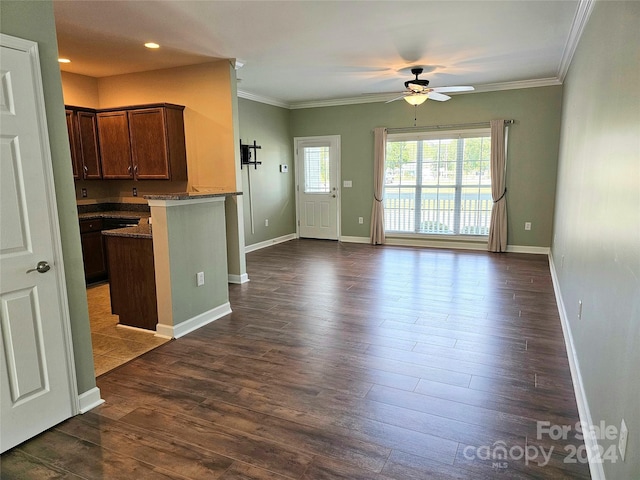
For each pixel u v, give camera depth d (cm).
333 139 789
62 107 229
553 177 641
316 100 772
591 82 289
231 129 489
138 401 255
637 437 132
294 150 828
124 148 525
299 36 396
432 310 410
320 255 683
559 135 617
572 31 379
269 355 316
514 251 682
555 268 503
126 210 582
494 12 341
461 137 694
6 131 201
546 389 262
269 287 500
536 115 638
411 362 301
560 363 296
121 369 296
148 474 194
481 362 299
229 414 241
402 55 468
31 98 211
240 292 480
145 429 228
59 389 232
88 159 529
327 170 806
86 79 544
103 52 441
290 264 621
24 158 209
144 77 527
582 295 269
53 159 225
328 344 334
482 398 253
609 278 191
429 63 506
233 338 349
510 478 189
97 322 390
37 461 204
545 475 190
